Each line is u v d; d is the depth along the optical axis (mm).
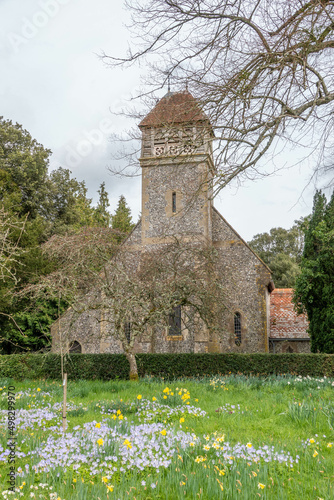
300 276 18953
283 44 6051
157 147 22594
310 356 15445
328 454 5820
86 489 4016
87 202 39594
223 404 9398
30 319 23422
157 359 16750
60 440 5562
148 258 17328
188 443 5605
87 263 14531
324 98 6445
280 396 9781
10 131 29281
